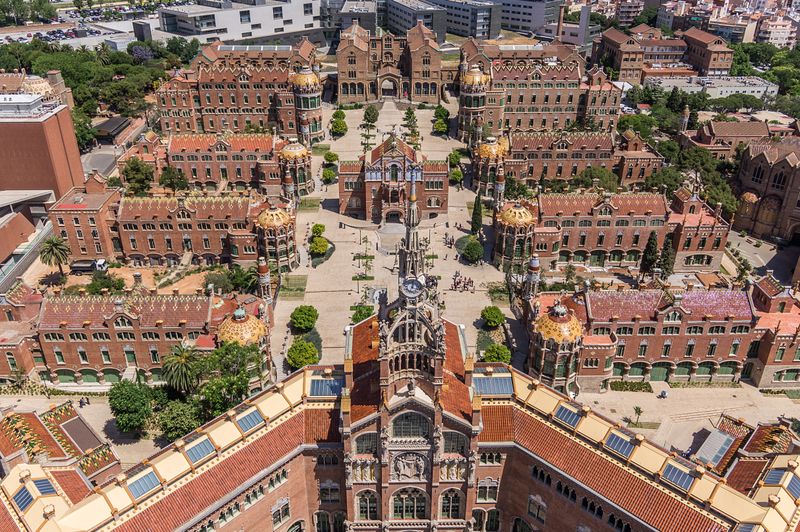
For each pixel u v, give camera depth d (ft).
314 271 549.54
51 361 418.10
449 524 315.37
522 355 442.91
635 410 389.39
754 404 411.34
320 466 308.19
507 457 307.99
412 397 284.00
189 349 379.35
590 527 288.10
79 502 255.70
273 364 423.64
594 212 542.98
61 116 625.82
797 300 440.04
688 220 555.28
